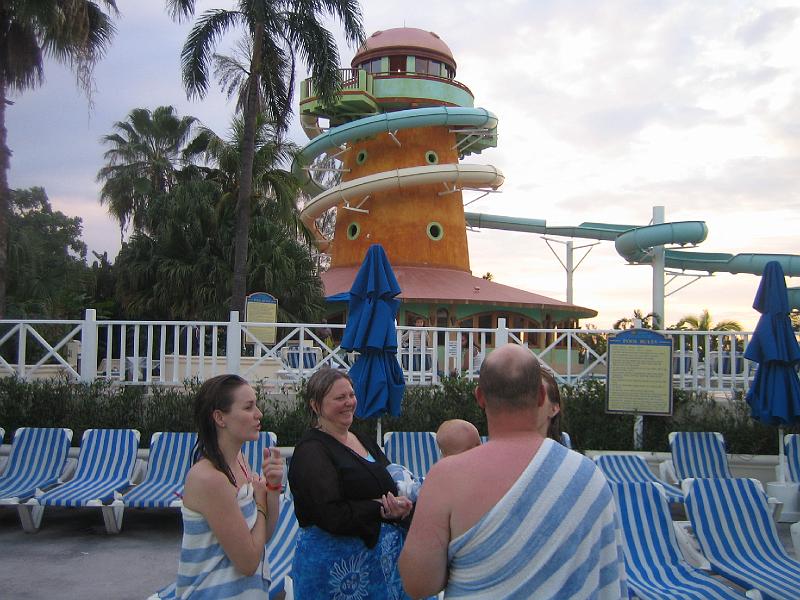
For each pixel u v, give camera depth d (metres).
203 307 21.53
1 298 14.18
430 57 30.34
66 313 24.81
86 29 14.13
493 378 2.40
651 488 5.80
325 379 3.80
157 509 8.66
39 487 7.83
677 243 27.55
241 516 3.05
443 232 28.56
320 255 37.28
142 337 22.34
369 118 26.88
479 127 28.44
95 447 8.41
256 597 3.12
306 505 3.51
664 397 9.53
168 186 35.28
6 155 14.39
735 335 10.26
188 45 15.77
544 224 36.34
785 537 7.84
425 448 8.42
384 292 7.75
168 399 9.70
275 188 22.39
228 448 3.19
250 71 15.79
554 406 3.36
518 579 2.19
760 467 9.53
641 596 4.89
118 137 36.94
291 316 22.39
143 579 6.14
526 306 27.48
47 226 46.66
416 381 11.20
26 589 5.86
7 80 14.80
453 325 27.12
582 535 2.22
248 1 15.43
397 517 3.60
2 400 9.48
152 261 22.48
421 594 2.32
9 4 13.99
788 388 8.53
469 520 2.24
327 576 3.49
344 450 3.72
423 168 26.92
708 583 5.09
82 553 6.89
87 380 9.92
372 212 28.56
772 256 29.47
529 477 2.25
